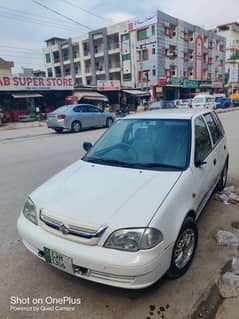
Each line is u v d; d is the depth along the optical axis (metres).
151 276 1.95
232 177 5.18
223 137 4.41
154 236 1.95
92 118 13.67
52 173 5.95
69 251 2.03
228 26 56.81
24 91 24.14
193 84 42.03
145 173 2.61
